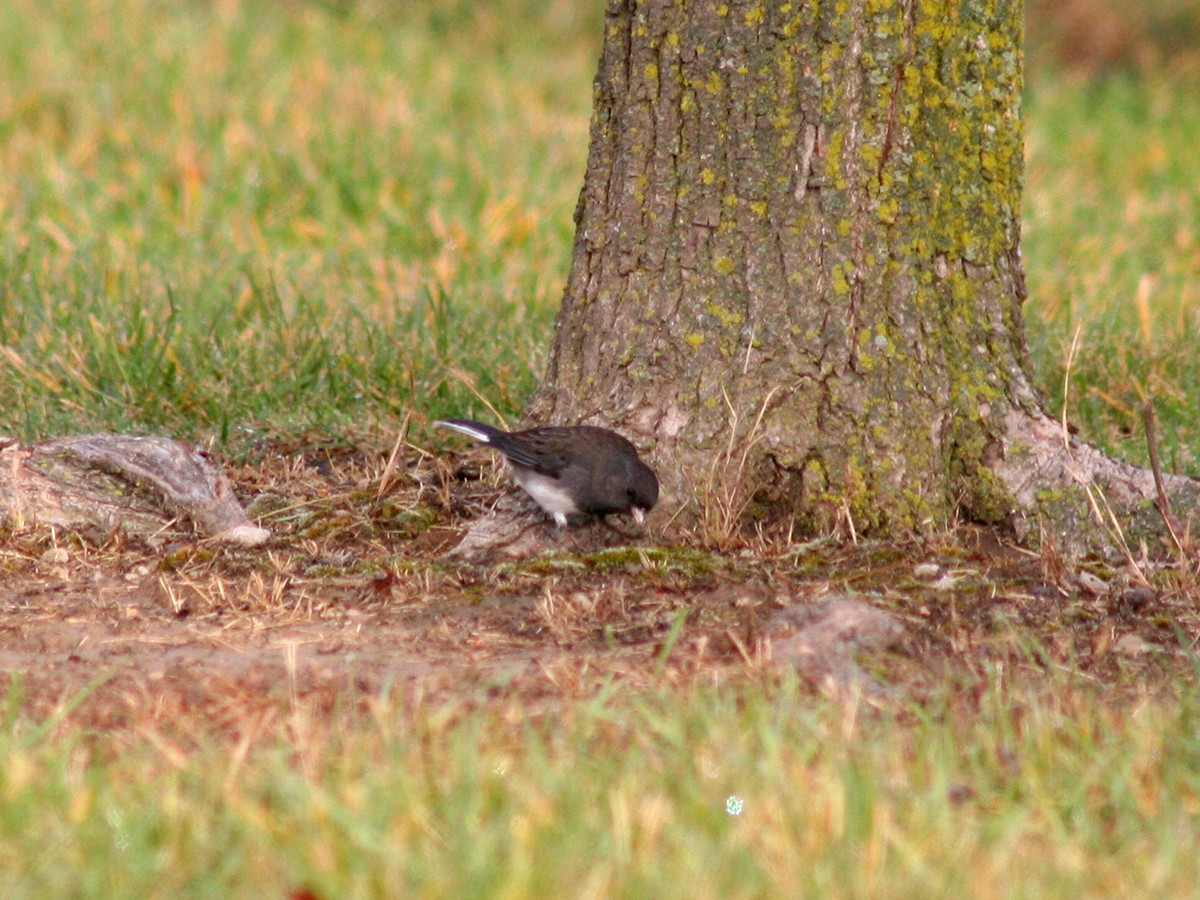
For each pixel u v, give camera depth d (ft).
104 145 67.10
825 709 24.64
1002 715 24.58
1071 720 24.64
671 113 32.45
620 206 33.30
